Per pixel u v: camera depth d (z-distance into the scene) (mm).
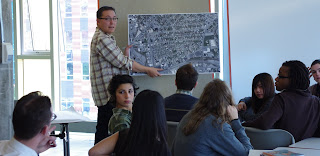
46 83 6426
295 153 2268
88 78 6230
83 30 6199
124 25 4676
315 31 4445
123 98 2725
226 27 4824
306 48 4480
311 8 4441
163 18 4527
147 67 4332
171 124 2916
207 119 2318
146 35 4539
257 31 4605
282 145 2762
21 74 6484
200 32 4504
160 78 4621
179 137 2414
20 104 1595
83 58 6234
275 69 4574
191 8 4578
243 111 3682
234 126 2465
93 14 6148
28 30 6453
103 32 3984
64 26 6262
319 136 3066
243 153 2318
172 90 4609
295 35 4508
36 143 1620
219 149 2309
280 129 2820
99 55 3924
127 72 4125
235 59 4684
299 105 2961
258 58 4617
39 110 1594
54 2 6215
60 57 6324
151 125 1746
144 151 1731
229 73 4766
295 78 2980
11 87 3420
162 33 4527
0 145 1703
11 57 3215
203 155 2305
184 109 3045
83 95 6266
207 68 4523
